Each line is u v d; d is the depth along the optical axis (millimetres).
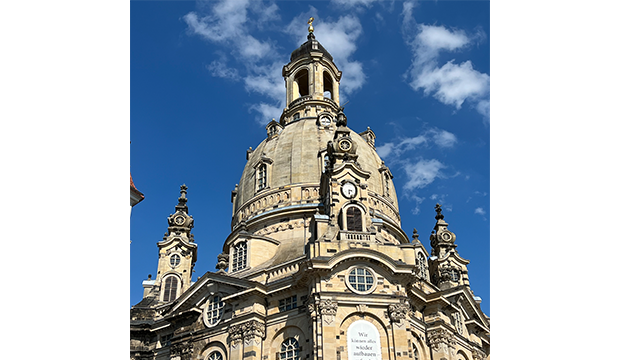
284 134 89500
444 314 69375
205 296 66625
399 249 62719
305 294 60500
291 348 58906
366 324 56438
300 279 59438
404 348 55469
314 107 98312
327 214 67688
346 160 70688
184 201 94125
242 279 63469
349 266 59219
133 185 44594
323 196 74750
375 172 85312
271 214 77750
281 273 64625
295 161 82938
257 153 91125
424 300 66312
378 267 59562
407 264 59719
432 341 65125
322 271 57656
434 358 64312
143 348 69750
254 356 58875
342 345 54750
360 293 57625
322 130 87562
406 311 57906
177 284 82875
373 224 66625
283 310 61188
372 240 62656
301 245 71875
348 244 61156
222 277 65250
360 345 55156
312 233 69750
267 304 62812
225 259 70562
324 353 53375
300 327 59031
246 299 62688
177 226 89625
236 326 61406
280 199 79688
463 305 74875
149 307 76625
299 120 93750
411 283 60562
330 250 60406
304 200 78375
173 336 67562
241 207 84500
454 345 67750
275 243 74312
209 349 63125
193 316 66812
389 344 55625
